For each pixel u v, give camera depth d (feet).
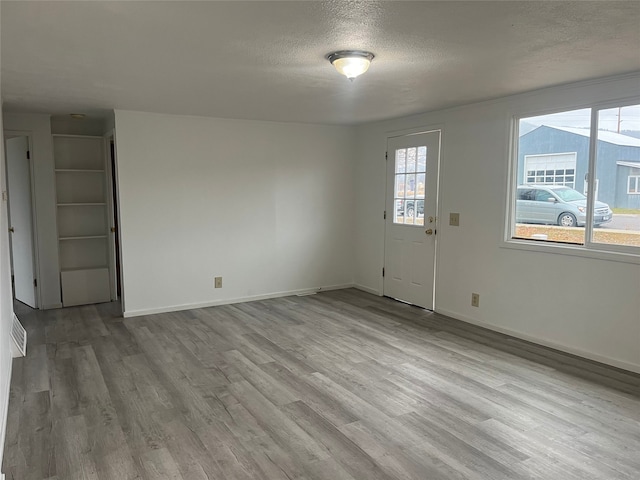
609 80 11.45
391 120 18.53
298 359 12.53
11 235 19.03
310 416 9.41
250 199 18.62
